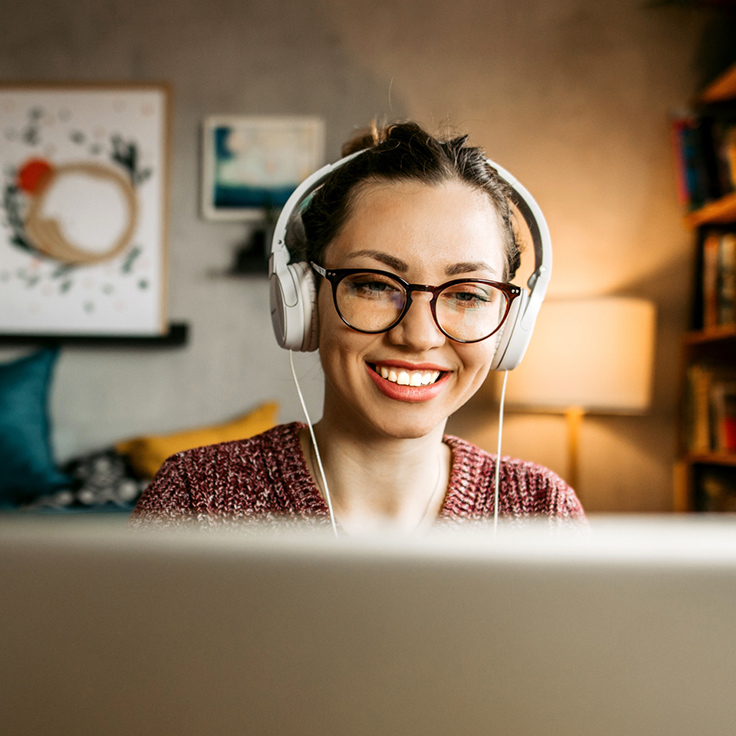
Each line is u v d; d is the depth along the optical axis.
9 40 3.29
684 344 3.04
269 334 3.24
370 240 0.73
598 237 3.23
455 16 3.26
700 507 2.97
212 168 3.26
